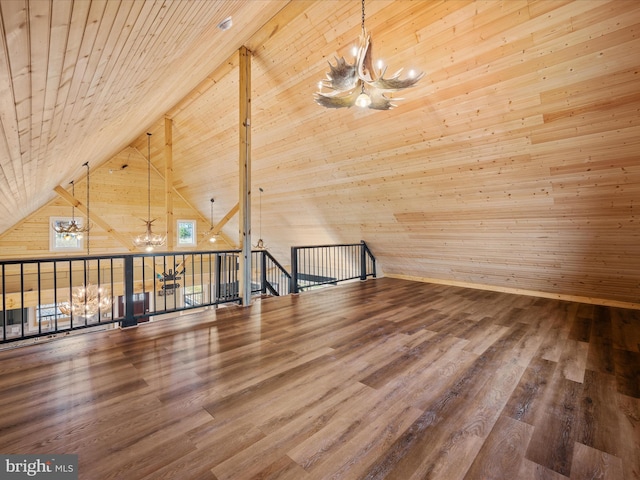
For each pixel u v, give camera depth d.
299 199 6.69
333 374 2.45
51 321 8.68
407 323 3.77
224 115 5.82
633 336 3.35
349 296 5.23
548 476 1.46
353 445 1.65
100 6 1.14
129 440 1.66
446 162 4.19
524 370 2.55
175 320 3.79
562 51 2.75
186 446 1.62
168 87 3.86
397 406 2.02
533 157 3.56
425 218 5.26
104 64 1.75
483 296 5.25
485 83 3.24
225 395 2.12
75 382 2.26
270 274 10.35
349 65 2.17
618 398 2.14
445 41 3.16
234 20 2.91
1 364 2.53
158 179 9.85
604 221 3.74
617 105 2.83
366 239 6.74
